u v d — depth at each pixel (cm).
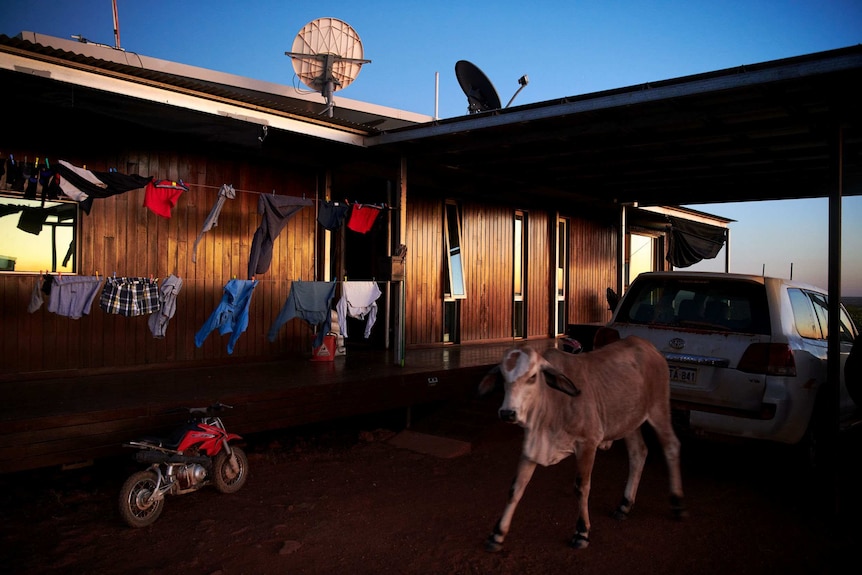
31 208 655
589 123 667
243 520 474
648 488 561
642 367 479
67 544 427
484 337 1163
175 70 1013
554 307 1315
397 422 789
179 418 554
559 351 443
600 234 1487
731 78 536
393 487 561
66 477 574
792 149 745
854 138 685
